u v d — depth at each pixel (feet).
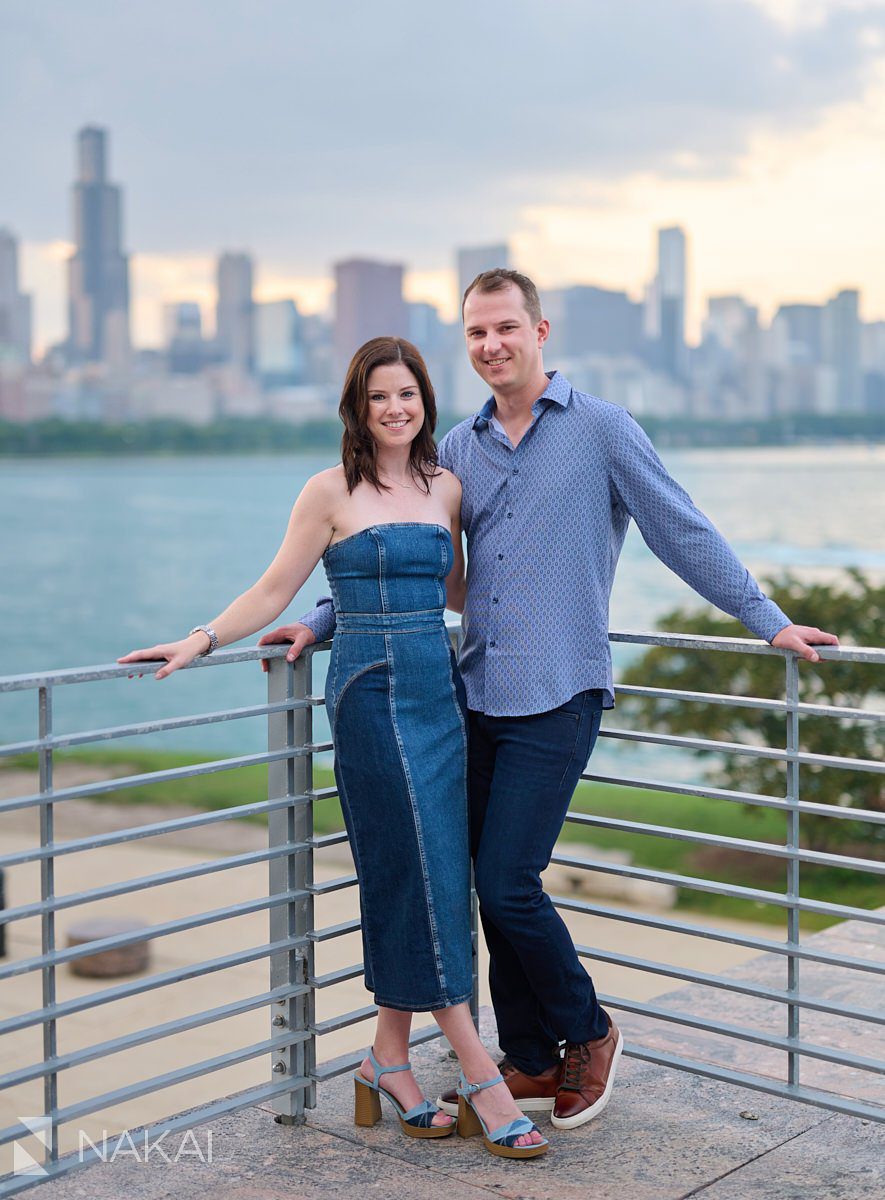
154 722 8.05
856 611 52.03
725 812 63.26
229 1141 8.96
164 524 378.94
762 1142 8.82
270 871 9.21
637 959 9.27
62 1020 32.78
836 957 8.27
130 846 62.18
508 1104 8.79
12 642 235.20
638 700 56.54
